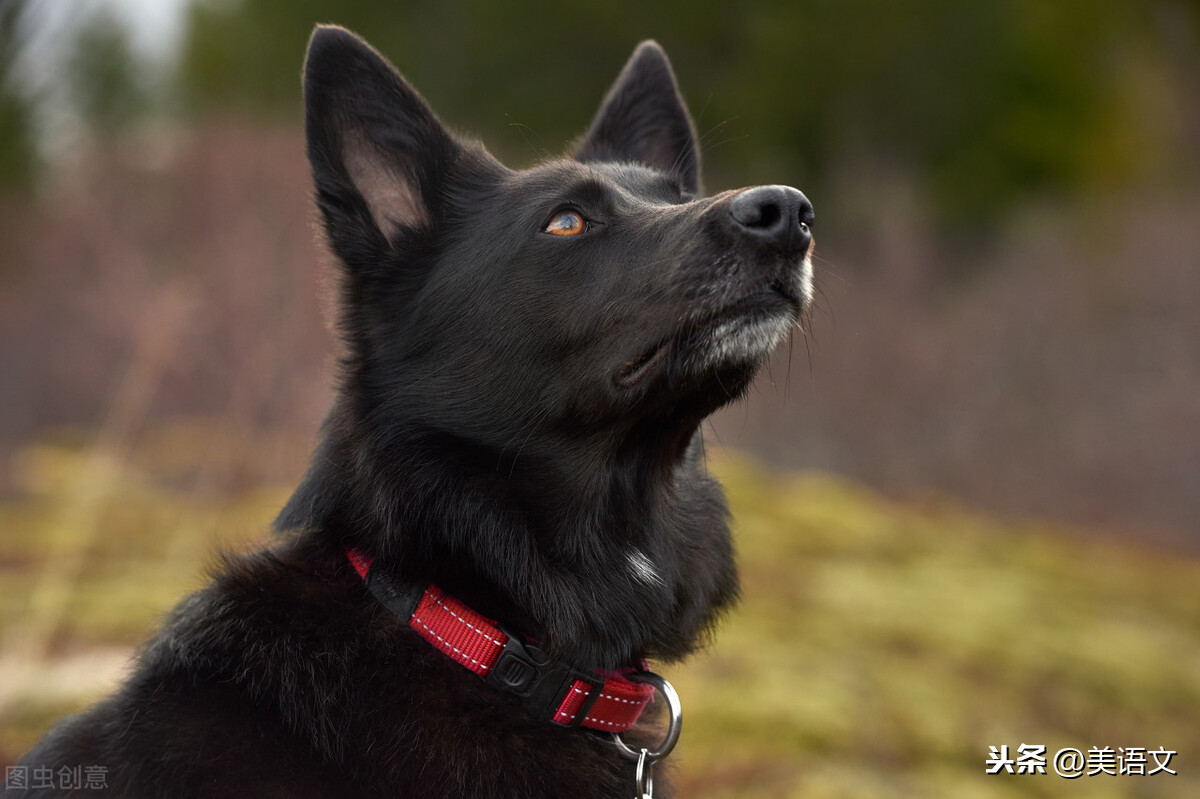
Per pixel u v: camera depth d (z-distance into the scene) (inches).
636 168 155.8
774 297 127.0
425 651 121.3
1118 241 784.3
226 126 624.7
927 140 1057.5
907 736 257.6
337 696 115.3
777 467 711.1
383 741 114.0
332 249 138.4
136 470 439.2
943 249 892.0
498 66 1066.1
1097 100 1112.2
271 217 532.7
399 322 137.1
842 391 713.0
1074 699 305.7
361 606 123.0
